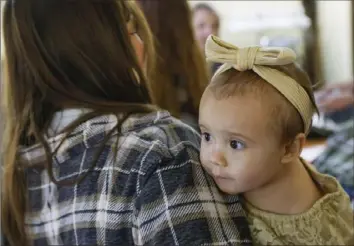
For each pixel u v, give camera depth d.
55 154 0.79
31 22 0.79
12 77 0.83
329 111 2.06
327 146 1.64
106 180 0.74
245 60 0.74
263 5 2.64
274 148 0.74
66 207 0.77
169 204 0.71
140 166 0.73
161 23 1.56
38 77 0.79
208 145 0.76
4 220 0.84
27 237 0.83
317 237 0.81
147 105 0.82
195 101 1.59
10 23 0.81
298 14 2.49
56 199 0.79
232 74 0.75
